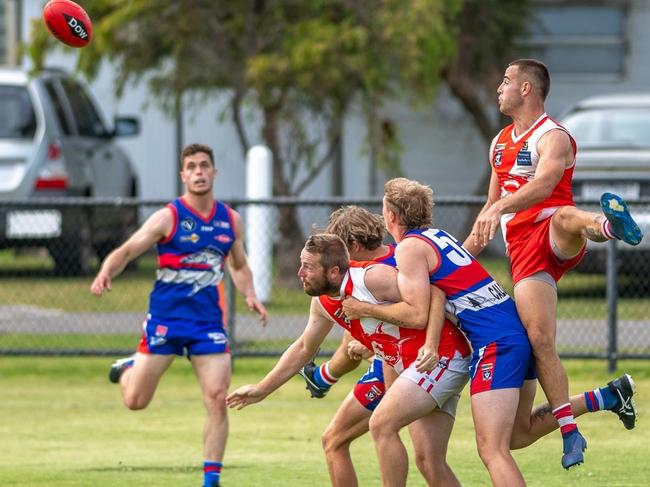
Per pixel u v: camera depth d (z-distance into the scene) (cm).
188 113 8762
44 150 6153
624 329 4809
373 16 6094
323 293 2277
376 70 6075
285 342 4672
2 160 6075
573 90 8862
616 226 2270
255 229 5378
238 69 6319
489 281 2272
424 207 2298
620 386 2358
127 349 4500
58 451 3256
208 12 6212
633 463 3009
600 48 8831
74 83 6888
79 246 5959
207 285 2919
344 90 6206
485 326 2236
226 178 8769
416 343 2239
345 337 2441
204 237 2925
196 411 3900
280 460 3106
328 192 8531
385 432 2231
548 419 2375
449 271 2234
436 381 2225
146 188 8862
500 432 2194
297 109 6372
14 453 3228
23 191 6050
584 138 5919
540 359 2323
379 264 2267
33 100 6253
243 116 8581
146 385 2928
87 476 2897
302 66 5919
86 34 2869
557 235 2395
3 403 4056
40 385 4419
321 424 3656
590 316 4947
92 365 4734
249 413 3841
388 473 2233
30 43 6525
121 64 6556
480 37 7962
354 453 3203
